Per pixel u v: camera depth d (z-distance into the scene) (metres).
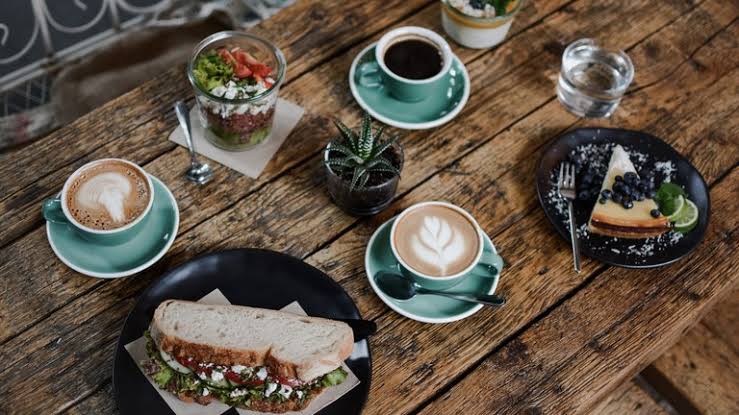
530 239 1.42
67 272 1.36
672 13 1.63
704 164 1.49
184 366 1.27
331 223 1.42
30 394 1.29
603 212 1.40
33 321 1.33
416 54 1.49
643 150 1.47
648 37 1.60
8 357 1.30
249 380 1.27
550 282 1.39
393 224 1.35
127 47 1.84
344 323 1.29
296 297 1.33
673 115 1.53
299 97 1.50
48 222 1.35
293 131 1.48
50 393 1.29
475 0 1.53
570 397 1.32
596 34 1.60
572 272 1.40
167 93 1.49
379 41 1.48
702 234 1.41
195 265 1.33
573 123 1.52
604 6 1.63
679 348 1.62
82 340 1.32
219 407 1.27
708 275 1.41
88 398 1.29
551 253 1.41
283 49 1.54
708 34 1.61
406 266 1.32
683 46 1.60
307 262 1.39
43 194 1.40
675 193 1.42
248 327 1.28
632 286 1.39
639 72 1.57
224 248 1.39
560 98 1.53
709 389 1.59
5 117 1.94
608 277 1.40
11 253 1.36
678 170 1.46
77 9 2.10
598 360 1.34
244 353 1.26
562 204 1.43
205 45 1.42
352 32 1.57
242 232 1.40
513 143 1.49
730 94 1.55
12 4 2.06
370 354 1.30
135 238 1.37
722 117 1.53
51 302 1.34
